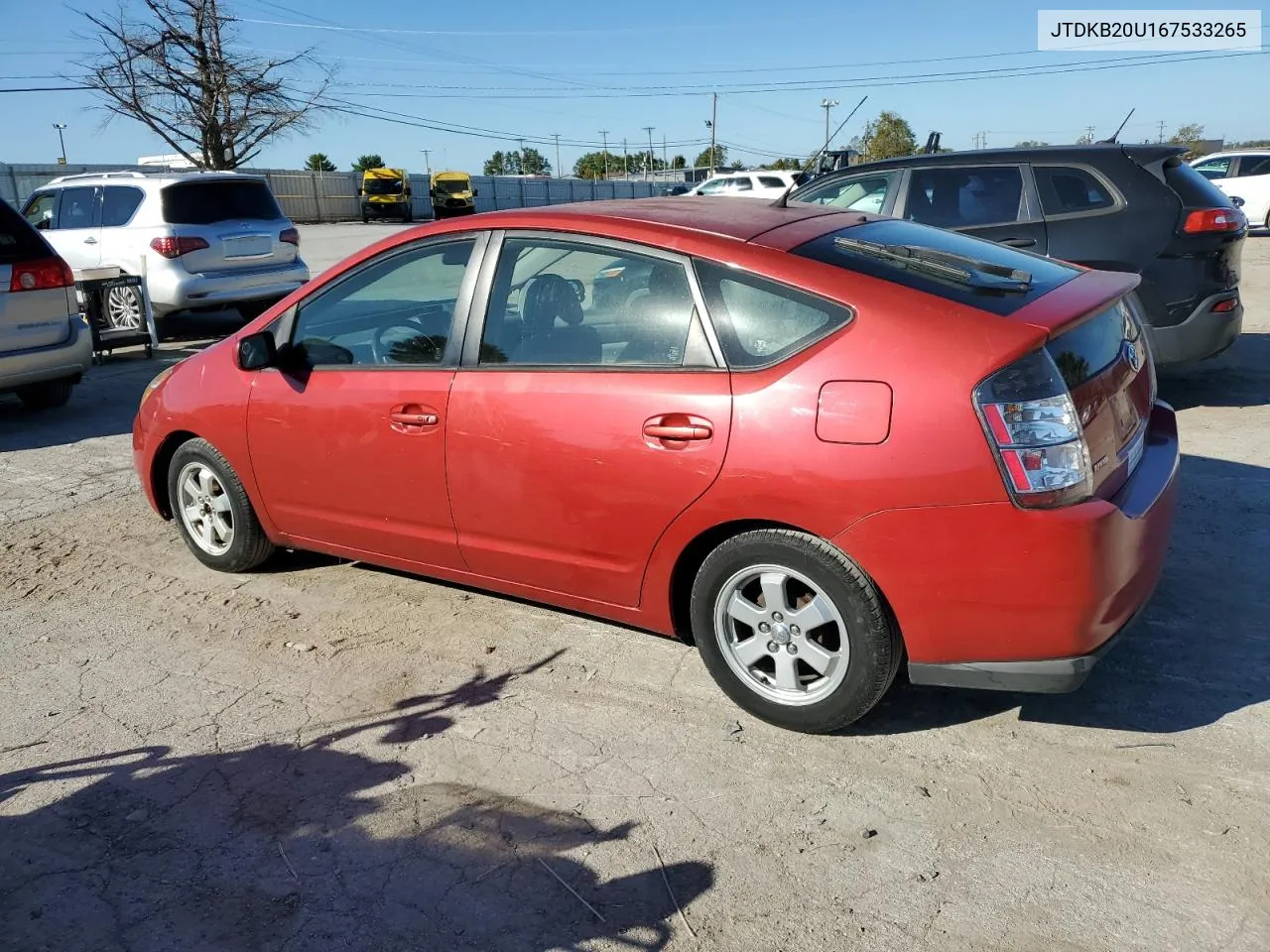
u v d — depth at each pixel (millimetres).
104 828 2850
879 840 2689
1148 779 2889
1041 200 6758
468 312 3627
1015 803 2812
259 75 30031
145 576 4668
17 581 4637
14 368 7441
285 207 50906
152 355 10461
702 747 3146
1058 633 2746
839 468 2828
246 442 4266
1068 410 2727
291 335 4160
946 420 2717
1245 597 3969
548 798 2922
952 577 2768
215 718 3424
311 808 2914
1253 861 2543
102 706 3518
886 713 3301
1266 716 3174
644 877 2590
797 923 2412
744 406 2979
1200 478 5336
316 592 4441
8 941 2430
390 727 3332
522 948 2371
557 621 4070
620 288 3307
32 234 7609
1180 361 6648
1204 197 6473
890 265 3104
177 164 32594
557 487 3383
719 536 3199
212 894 2574
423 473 3723
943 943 2332
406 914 2486
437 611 4207
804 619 3049
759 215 3557
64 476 6285
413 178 57625
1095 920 2375
